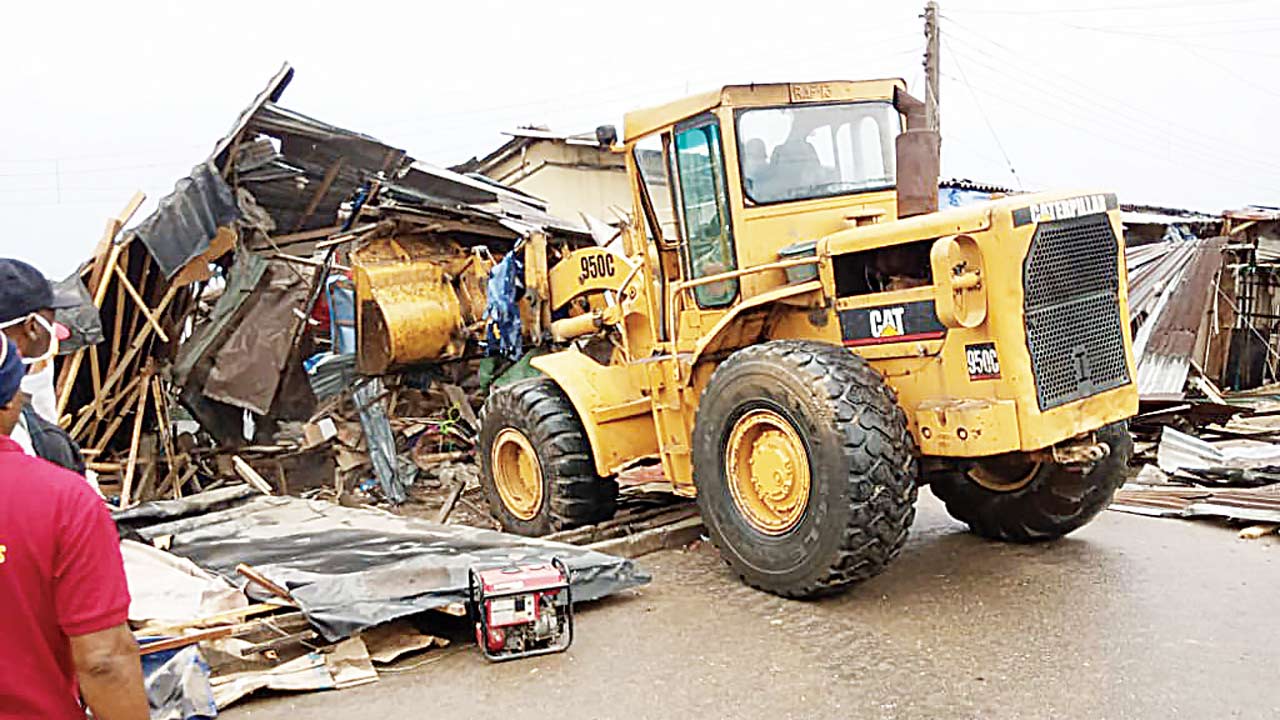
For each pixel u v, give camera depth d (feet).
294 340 34.24
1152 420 33.94
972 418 16.14
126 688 7.00
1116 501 24.61
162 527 21.81
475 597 15.84
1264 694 12.89
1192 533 21.35
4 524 6.68
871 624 15.99
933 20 56.13
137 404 32.53
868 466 15.84
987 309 16.06
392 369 34.04
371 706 13.79
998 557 19.71
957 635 15.35
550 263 33.40
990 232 15.93
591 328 26.71
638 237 22.04
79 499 7.02
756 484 17.52
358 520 21.72
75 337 25.49
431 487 35.14
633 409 22.29
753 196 19.15
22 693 6.72
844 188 20.36
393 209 34.86
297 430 35.40
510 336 31.60
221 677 14.42
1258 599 16.65
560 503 22.63
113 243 28.45
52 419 19.13
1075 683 13.42
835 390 16.17
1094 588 17.47
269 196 34.96
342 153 33.17
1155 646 14.61
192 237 29.01
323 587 15.43
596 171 75.41
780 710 13.02
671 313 20.90
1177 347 44.21
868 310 17.84
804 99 20.01
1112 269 17.44
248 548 19.35
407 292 33.50
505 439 24.06
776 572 17.08
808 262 18.43
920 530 22.39
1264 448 28.96
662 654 15.12
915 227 16.80
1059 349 16.53
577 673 14.56
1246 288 55.26
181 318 33.01
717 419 18.02
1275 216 55.26
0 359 7.00
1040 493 19.85
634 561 20.44
